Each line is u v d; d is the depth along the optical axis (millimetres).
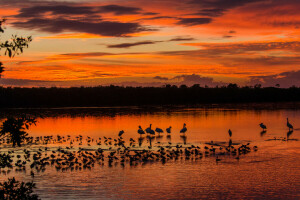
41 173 28031
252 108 100250
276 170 28734
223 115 78188
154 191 23812
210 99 135625
